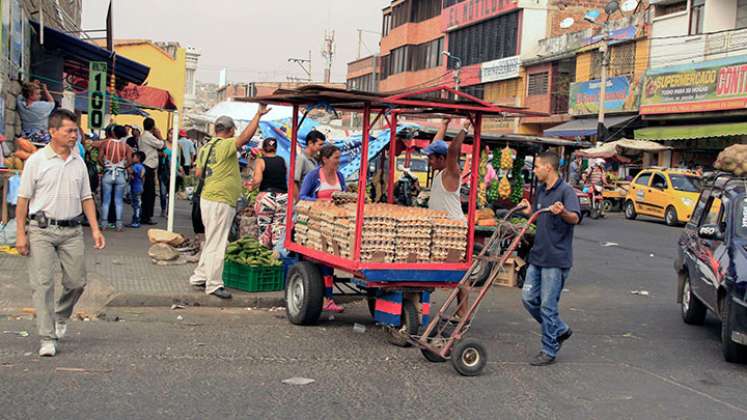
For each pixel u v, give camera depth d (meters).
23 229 6.41
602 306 10.96
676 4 31.98
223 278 9.91
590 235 21.45
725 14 29.22
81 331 7.45
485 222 12.17
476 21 46.41
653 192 26.38
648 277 13.98
